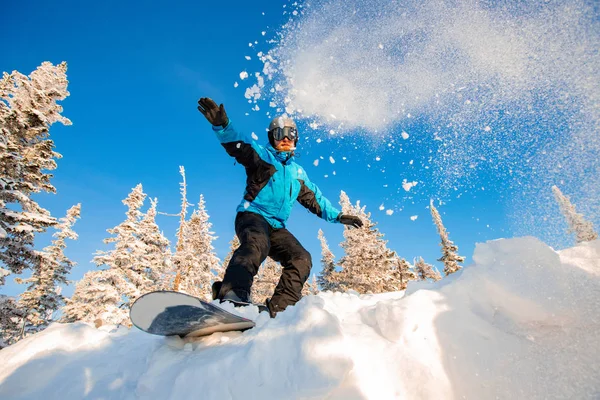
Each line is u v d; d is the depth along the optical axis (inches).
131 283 692.7
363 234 852.6
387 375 50.4
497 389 47.4
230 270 102.8
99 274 661.3
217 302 93.2
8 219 421.7
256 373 51.3
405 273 960.9
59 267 770.2
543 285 58.1
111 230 724.7
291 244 128.3
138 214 773.9
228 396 49.5
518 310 57.1
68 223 824.3
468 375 49.4
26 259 449.4
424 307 59.2
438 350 53.2
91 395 58.0
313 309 59.7
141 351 68.3
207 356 59.1
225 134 119.3
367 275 821.9
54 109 510.3
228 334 69.2
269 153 137.4
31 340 74.3
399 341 55.4
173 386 53.1
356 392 46.6
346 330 59.7
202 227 879.1
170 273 798.5
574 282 58.1
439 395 47.7
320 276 1119.0
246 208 129.3
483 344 52.6
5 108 453.1
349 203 916.6
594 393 44.6
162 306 62.9
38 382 63.1
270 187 130.0
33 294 720.3
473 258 71.2
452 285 64.1
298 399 46.4
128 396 56.1
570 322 53.5
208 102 115.2
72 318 674.2
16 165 439.5
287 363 51.4
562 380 46.8
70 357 69.1
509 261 64.0
